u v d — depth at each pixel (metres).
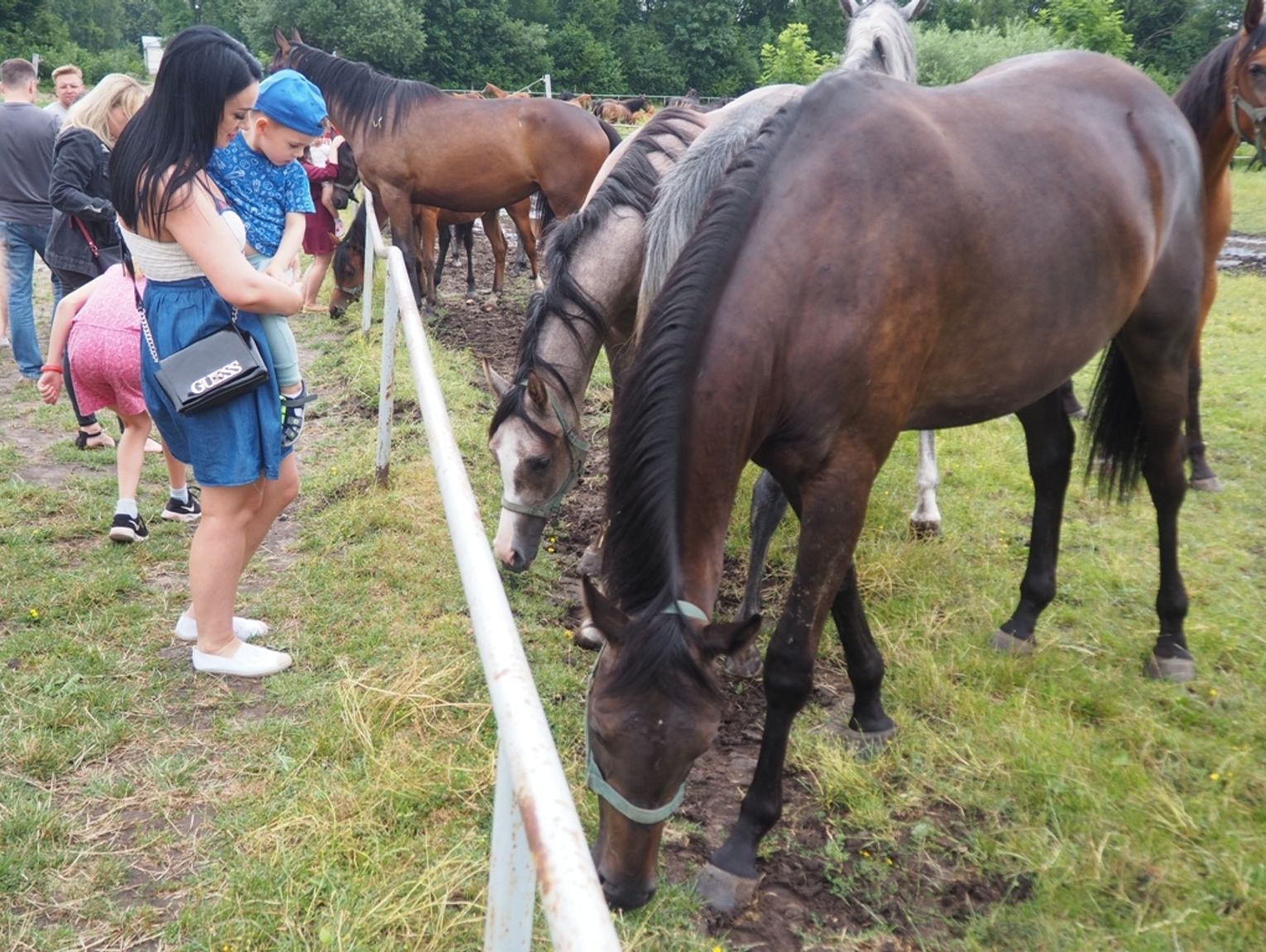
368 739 2.60
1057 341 2.65
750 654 3.16
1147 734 2.78
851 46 3.73
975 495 4.50
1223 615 3.45
